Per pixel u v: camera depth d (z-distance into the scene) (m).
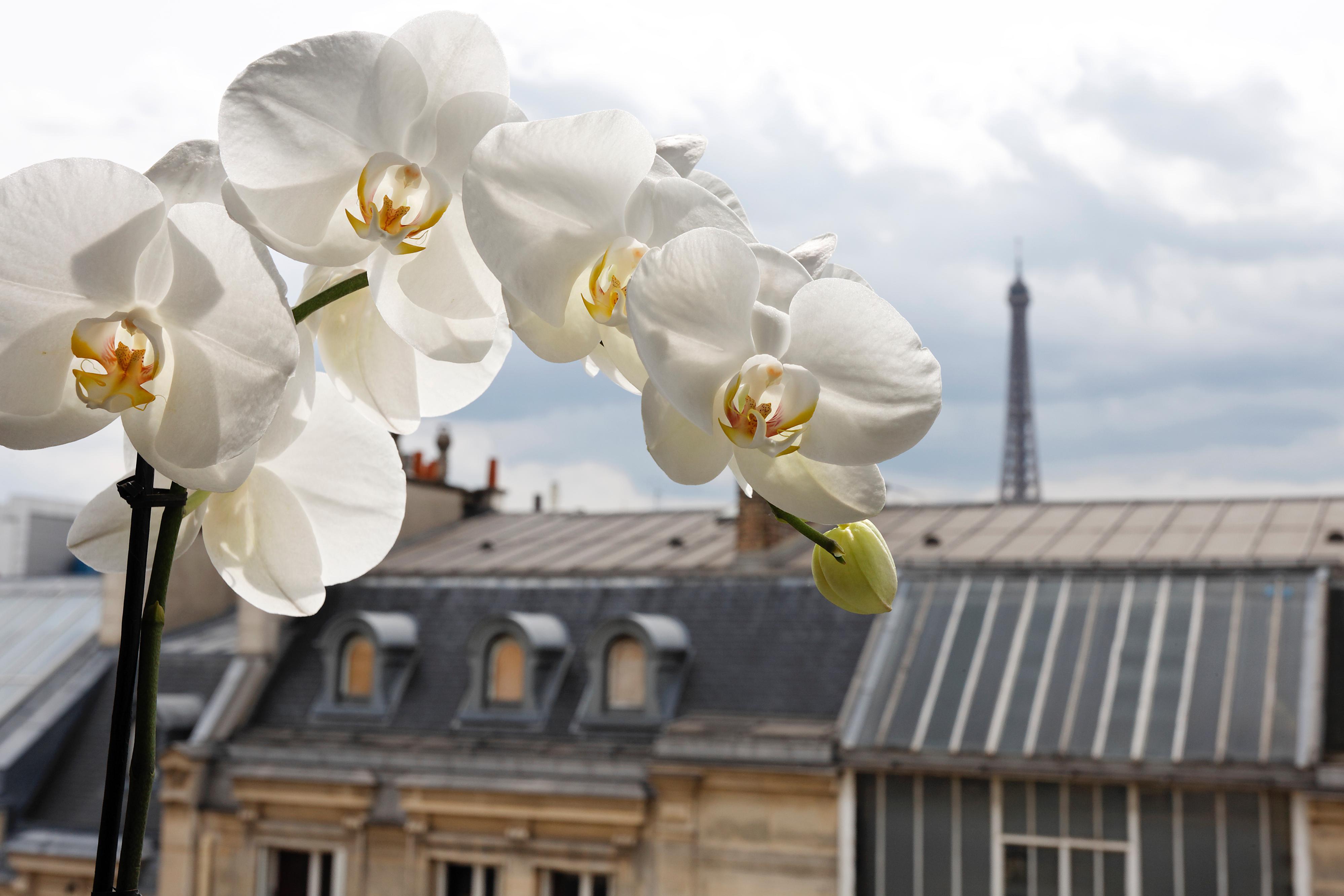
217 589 24.09
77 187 1.04
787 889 16.48
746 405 0.96
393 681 20.64
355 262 1.15
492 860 18.12
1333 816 14.68
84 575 36.00
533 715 19.30
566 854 17.70
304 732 20.30
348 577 1.49
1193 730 15.97
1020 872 15.86
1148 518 21.61
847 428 1.02
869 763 16.42
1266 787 14.95
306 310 1.21
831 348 1.01
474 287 1.19
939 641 18.36
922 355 1.00
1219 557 19.00
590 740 18.69
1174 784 15.41
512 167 1.08
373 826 18.84
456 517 26.98
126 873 1.12
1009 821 16.02
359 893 18.75
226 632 23.05
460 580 22.09
